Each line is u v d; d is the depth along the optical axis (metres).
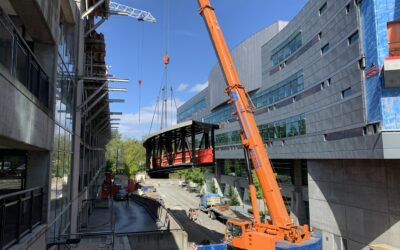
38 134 9.82
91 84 25.64
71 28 17.62
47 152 11.63
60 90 13.76
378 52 21.77
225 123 63.41
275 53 43.09
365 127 23.62
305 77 34.44
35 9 9.34
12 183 12.15
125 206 47.12
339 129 27.39
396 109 21.11
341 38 27.08
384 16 21.73
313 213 32.53
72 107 18.28
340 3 27.16
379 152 21.58
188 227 40.38
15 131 7.43
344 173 27.94
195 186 88.50
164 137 24.53
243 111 19.00
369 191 24.78
